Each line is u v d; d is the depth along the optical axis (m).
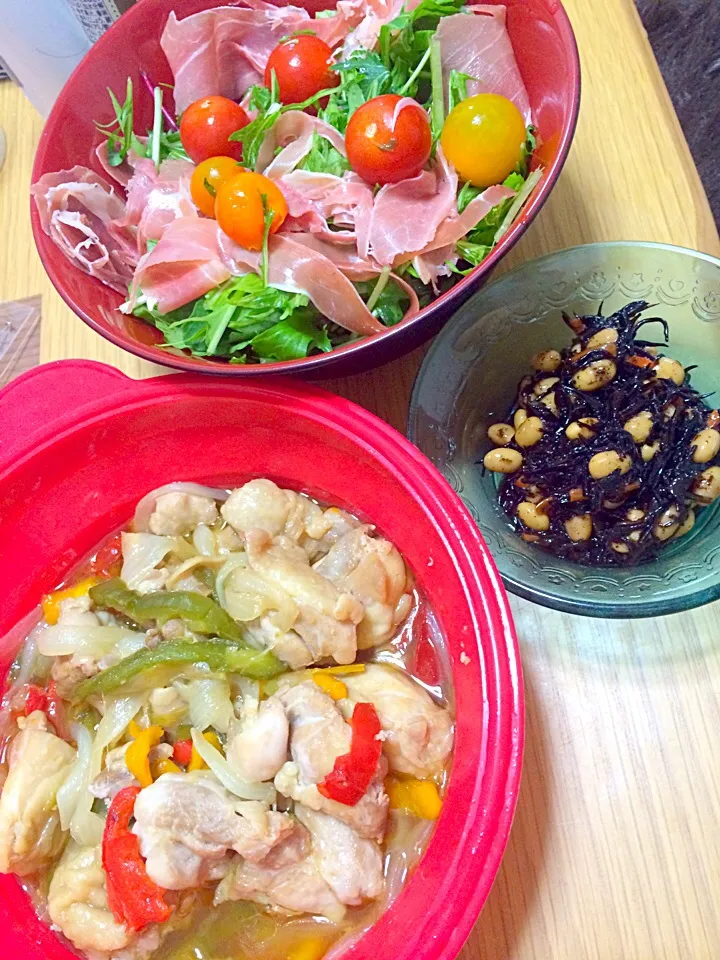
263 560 0.25
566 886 0.23
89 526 0.27
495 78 0.27
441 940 0.19
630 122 0.30
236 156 0.28
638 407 0.25
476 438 0.27
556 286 0.26
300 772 0.23
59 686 0.25
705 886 0.22
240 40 0.30
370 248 0.25
